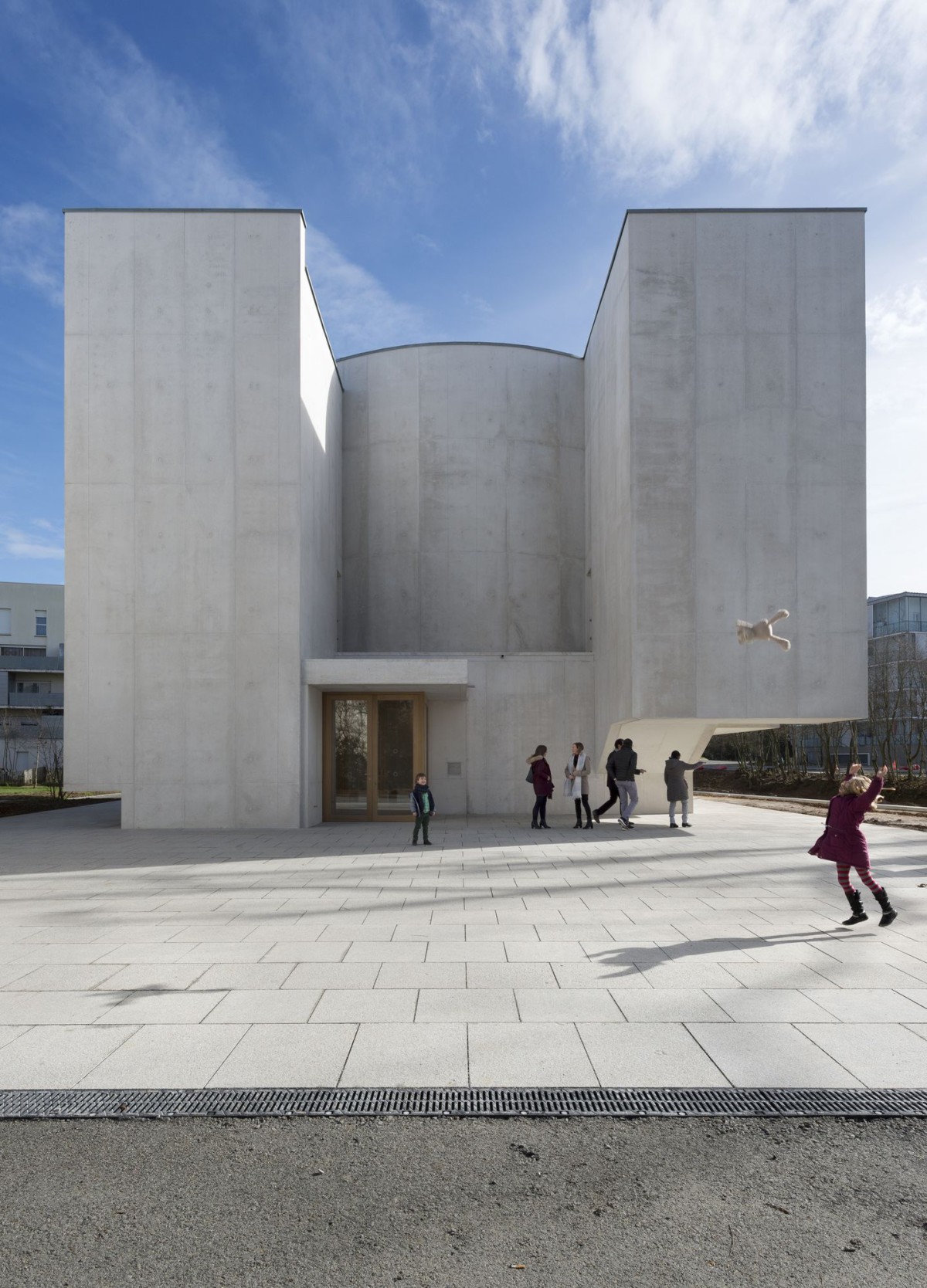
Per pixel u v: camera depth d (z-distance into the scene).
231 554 15.94
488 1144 3.50
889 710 31.11
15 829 16.14
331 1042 4.54
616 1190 3.16
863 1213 3.01
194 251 16.30
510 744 18.75
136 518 16.00
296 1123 3.69
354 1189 3.17
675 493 14.92
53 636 55.03
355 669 15.79
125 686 15.78
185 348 16.20
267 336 16.22
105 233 16.31
